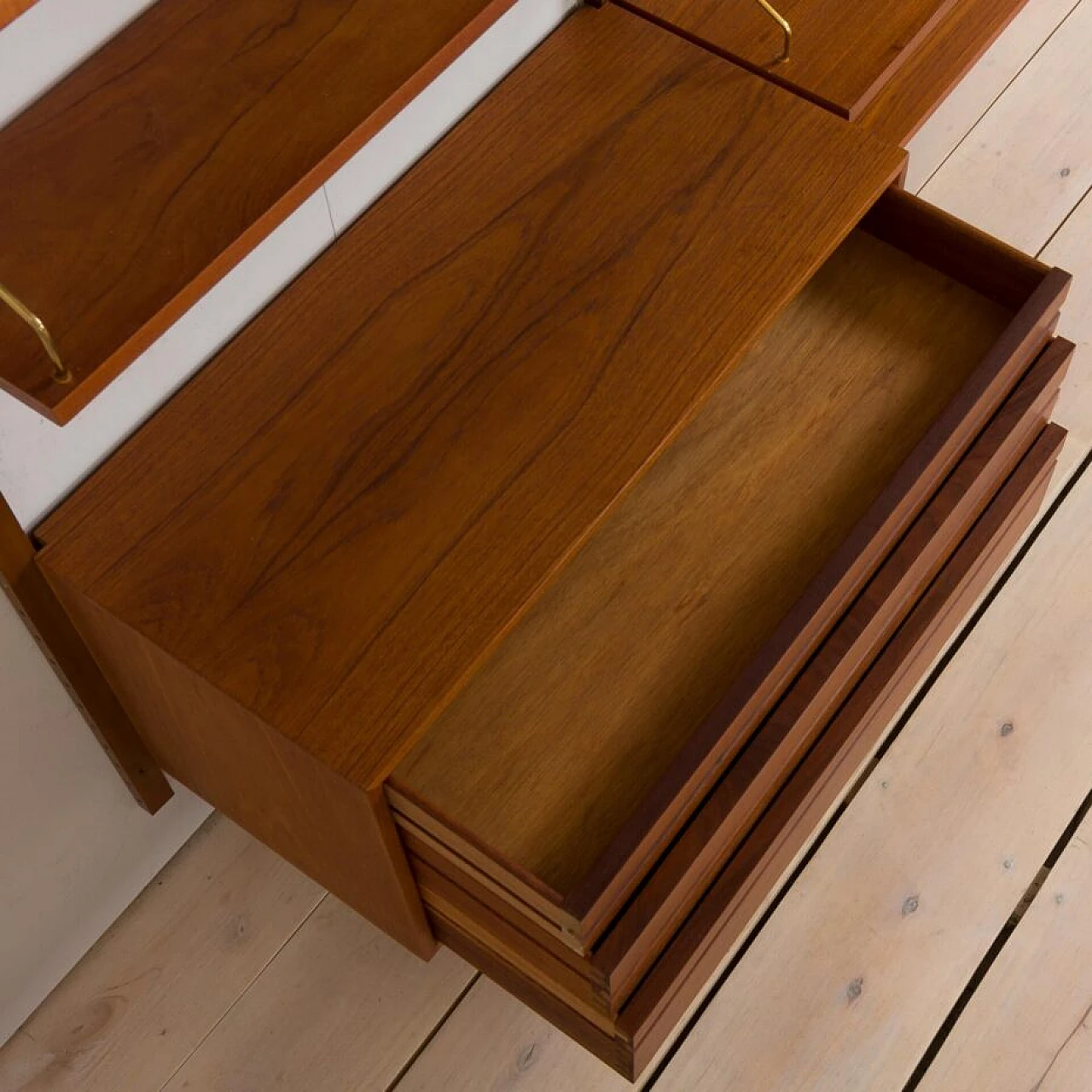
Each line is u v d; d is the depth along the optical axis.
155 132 1.01
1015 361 1.25
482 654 1.06
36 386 0.91
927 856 1.53
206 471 1.14
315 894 1.53
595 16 1.35
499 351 1.18
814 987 1.47
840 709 1.28
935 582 1.33
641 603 1.23
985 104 1.96
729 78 1.31
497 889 1.09
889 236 1.38
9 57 0.99
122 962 1.50
